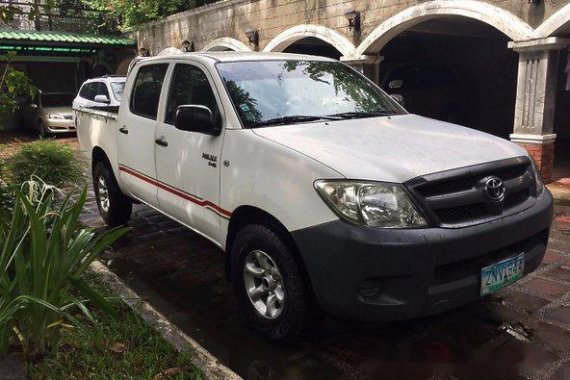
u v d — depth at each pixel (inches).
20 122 703.7
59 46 676.1
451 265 117.2
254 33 488.7
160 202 187.0
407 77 479.2
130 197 222.1
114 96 475.2
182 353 117.3
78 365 111.6
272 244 128.6
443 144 135.0
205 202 158.2
